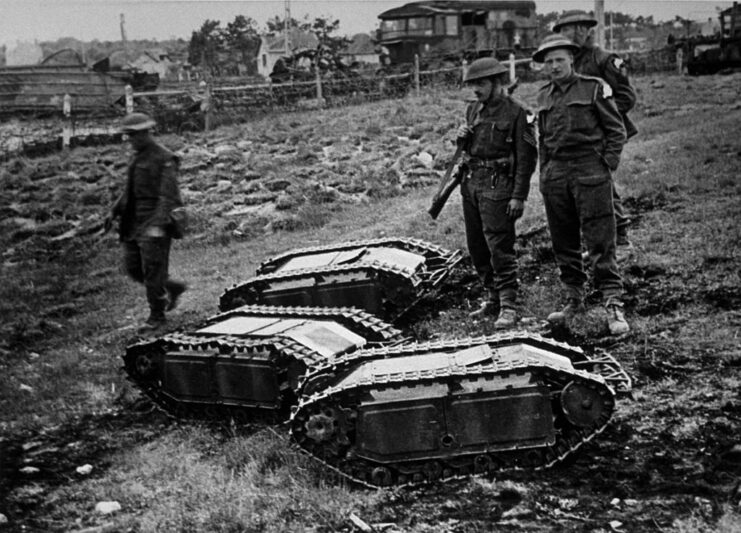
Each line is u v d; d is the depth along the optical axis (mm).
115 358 9125
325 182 16797
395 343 6969
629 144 15438
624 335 7258
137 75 34031
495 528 5016
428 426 5477
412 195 14961
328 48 37312
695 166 11914
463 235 10500
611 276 7367
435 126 21328
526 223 10312
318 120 24531
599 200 7246
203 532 5418
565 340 7336
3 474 6684
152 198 9438
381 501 5457
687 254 8586
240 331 7168
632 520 4953
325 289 8281
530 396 5414
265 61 51094
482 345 6035
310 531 5242
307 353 6523
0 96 31859
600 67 8406
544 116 7391
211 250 13633
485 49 35562
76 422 7676
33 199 18281
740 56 30500
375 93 29859
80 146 23453
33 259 14961
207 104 25938
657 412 6070
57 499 6238
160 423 7414
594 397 5445
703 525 4816
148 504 5957
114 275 13391
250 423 6895
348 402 5582
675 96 23328
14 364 9797
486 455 5527
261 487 5863
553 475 5512
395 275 8188
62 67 33969
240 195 16766
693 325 7309
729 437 5656
